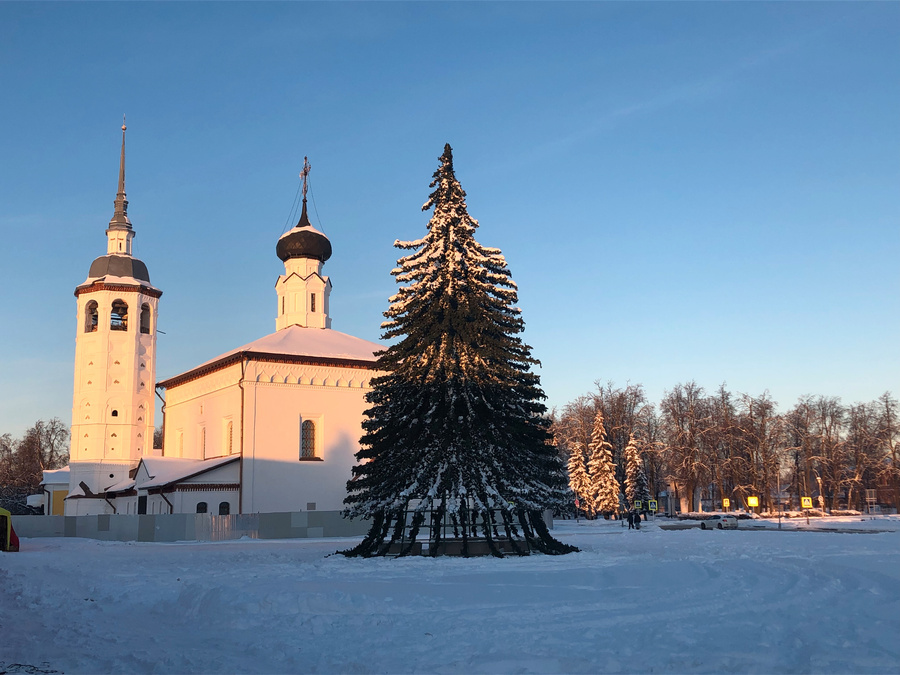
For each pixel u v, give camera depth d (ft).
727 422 296.71
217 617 52.08
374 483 102.32
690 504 296.10
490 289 108.37
